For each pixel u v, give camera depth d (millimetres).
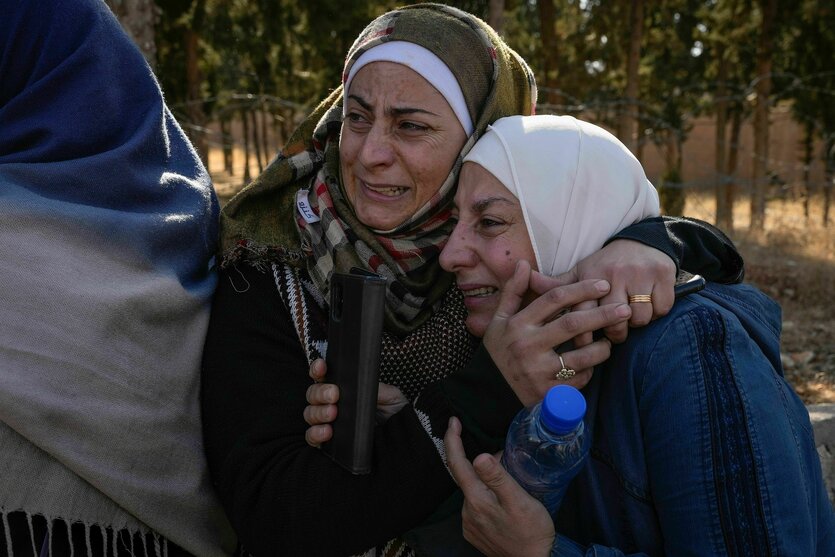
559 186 1381
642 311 1266
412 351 1522
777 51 15047
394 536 1344
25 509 1271
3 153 1425
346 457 1308
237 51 15195
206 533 1495
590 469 1339
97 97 1449
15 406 1231
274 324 1498
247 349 1470
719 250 1464
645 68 16625
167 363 1421
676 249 1364
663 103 15648
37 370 1260
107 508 1359
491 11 6980
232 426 1426
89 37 1452
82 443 1296
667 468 1244
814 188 16703
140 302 1363
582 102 14930
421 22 1471
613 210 1409
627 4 14836
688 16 15492
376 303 1259
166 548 1481
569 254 1395
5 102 1465
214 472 1453
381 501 1320
